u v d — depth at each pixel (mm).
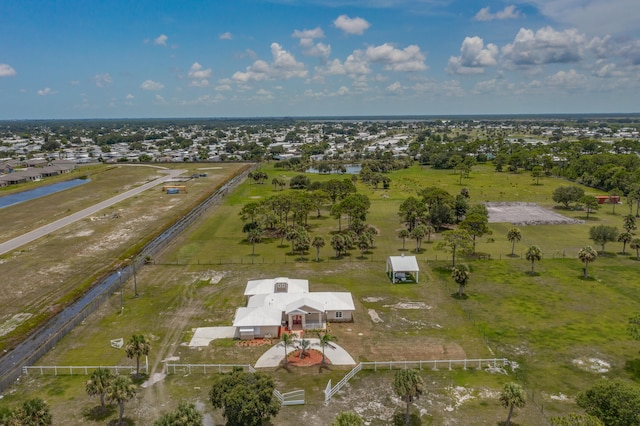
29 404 35781
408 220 107875
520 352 52875
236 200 151500
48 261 87312
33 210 135375
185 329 59156
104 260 87875
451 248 85250
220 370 49312
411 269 74312
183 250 94938
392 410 42438
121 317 62969
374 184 179625
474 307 65438
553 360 51000
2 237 104625
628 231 101062
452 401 43750
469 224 91938
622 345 53969
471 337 56562
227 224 118375
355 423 34000
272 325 56469
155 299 69062
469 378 47812
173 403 43375
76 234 107000
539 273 78812
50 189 178000
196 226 116375
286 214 117125
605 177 163125
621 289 71188
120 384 39625
